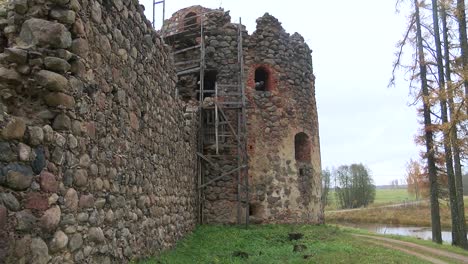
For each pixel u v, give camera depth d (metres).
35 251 4.00
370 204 50.25
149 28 7.79
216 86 14.80
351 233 15.50
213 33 16.11
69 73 4.71
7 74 4.30
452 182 15.26
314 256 9.65
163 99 8.84
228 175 14.95
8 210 3.73
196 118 14.31
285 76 16.42
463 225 15.12
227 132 15.10
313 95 17.64
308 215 16.06
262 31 16.42
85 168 5.03
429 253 11.99
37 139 4.12
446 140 13.45
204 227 13.55
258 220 14.98
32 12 4.63
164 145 8.91
